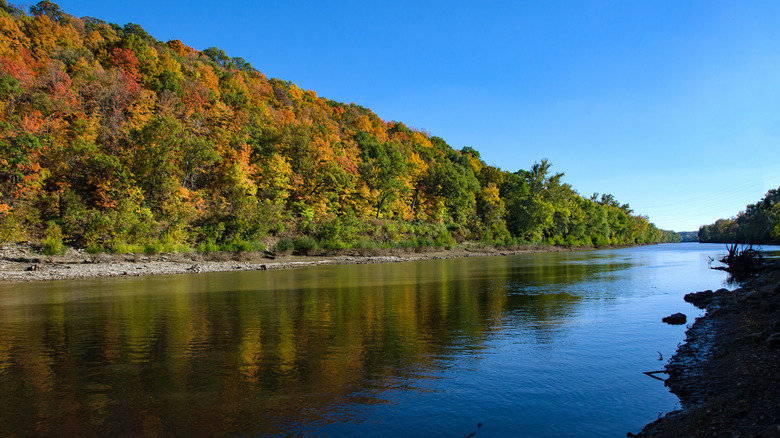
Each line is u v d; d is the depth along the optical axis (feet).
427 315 61.21
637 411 27.07
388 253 227.40
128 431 25.11
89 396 30.91
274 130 250.16
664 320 55.93
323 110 460.14
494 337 47.65
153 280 113.19
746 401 24.89
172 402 29.58
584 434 23.90
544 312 63.00
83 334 50.60
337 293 86.07
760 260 129.18
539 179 395.14
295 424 25.73
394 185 277.44
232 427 25.44
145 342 46.62
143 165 177.37
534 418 26.30
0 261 124.06
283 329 52.60
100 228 146.92
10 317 61.46
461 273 133.39
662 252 300.81
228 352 42.34
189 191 194.80
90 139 181.37
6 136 152.25
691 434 21.81
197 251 168.45
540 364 37.52
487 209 346.54
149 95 225.56
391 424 25.63
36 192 156.76
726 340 42.78
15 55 207.00
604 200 606.55
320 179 241.14
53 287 96.73
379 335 49.01
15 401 30.09
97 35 291.99
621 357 39.40
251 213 193.77
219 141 225.35
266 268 156.66
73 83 202.39
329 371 36.14
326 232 217.15
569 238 384.88
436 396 30.17
